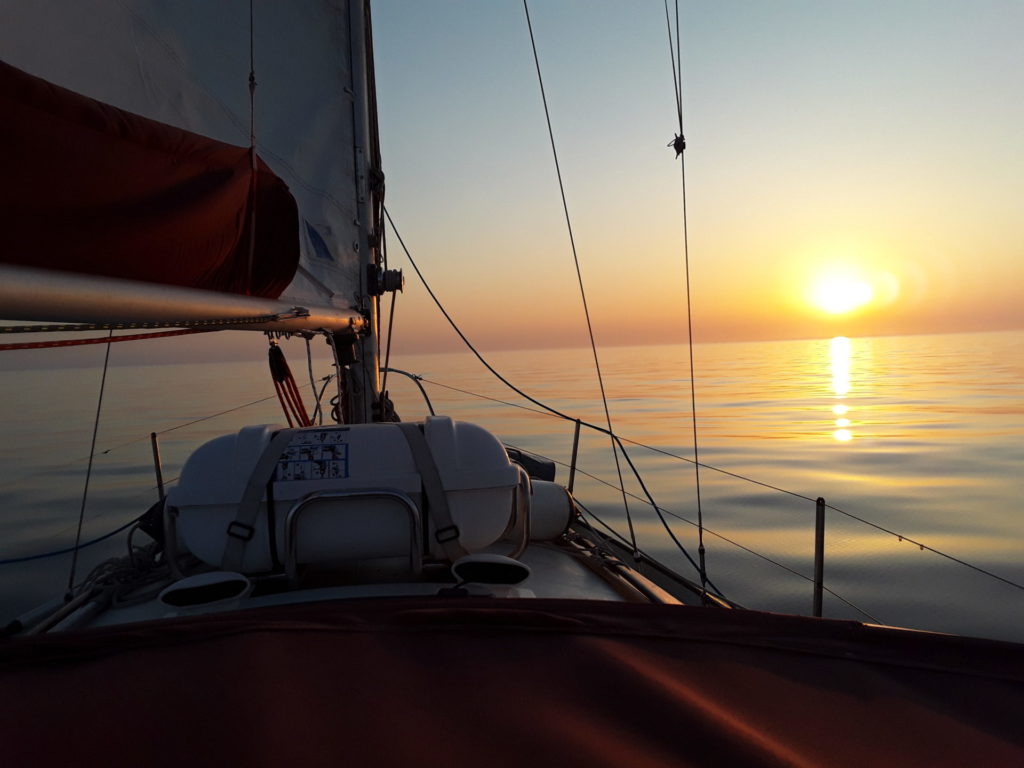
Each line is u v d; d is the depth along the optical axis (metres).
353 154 3.70
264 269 2.31
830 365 130.62
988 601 7.46
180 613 1.90
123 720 0.91
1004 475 18.56
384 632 1.19
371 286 4.27
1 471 17.34
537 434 31.30
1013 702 1.03
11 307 0.96
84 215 1.31
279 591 2.06
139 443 23.22
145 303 1.33
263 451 1.98
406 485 1.97
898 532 11.58
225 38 2.55
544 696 1.00
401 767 0.81
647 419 40.50
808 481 17.97
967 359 135.75
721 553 9.56
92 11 1.85
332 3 3.48
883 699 1.02
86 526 10.70
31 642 1.12
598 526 11.62
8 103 1.08
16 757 0.83
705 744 0.88
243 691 0.98
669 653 1.15
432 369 146.75
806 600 7.48
